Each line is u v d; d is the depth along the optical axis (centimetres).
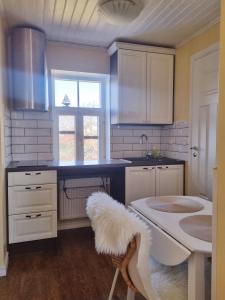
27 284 200
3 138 225
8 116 272
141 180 295
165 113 327
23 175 245
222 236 74
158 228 139
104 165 278
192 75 293
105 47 328
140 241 105
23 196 246
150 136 355
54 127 325
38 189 251
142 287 109
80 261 236
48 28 270
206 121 273
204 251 108
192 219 147
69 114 332
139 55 311
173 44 319
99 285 198
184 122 310
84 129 341
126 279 117
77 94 336
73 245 272
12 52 264
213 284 79
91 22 255
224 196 73
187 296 114
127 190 289
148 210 163
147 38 299
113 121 321
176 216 152
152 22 256
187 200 188
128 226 104
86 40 305
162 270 133
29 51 262
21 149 301
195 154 291
